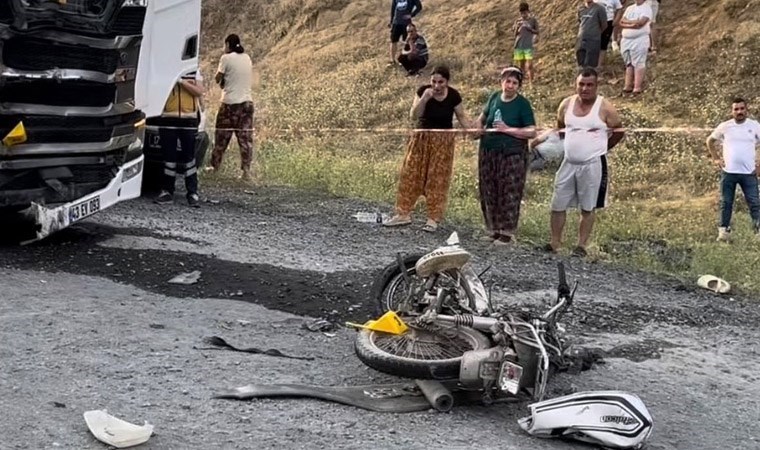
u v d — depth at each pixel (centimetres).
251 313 733
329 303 775
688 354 734
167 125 1170
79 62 843
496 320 574
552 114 2080
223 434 488
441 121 1135
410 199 1155
